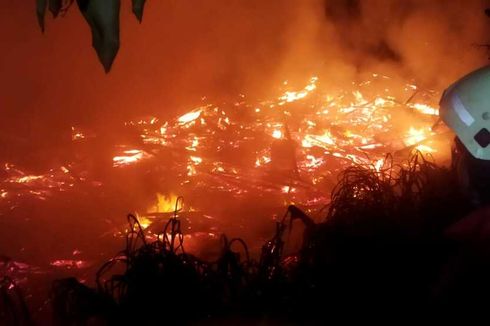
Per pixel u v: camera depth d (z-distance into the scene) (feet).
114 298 12.84
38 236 17.84
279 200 19.97
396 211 13.60
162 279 12.01
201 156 24.02
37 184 21.77
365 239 12.50
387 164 21.40
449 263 10.71
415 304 11.41
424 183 14.73
